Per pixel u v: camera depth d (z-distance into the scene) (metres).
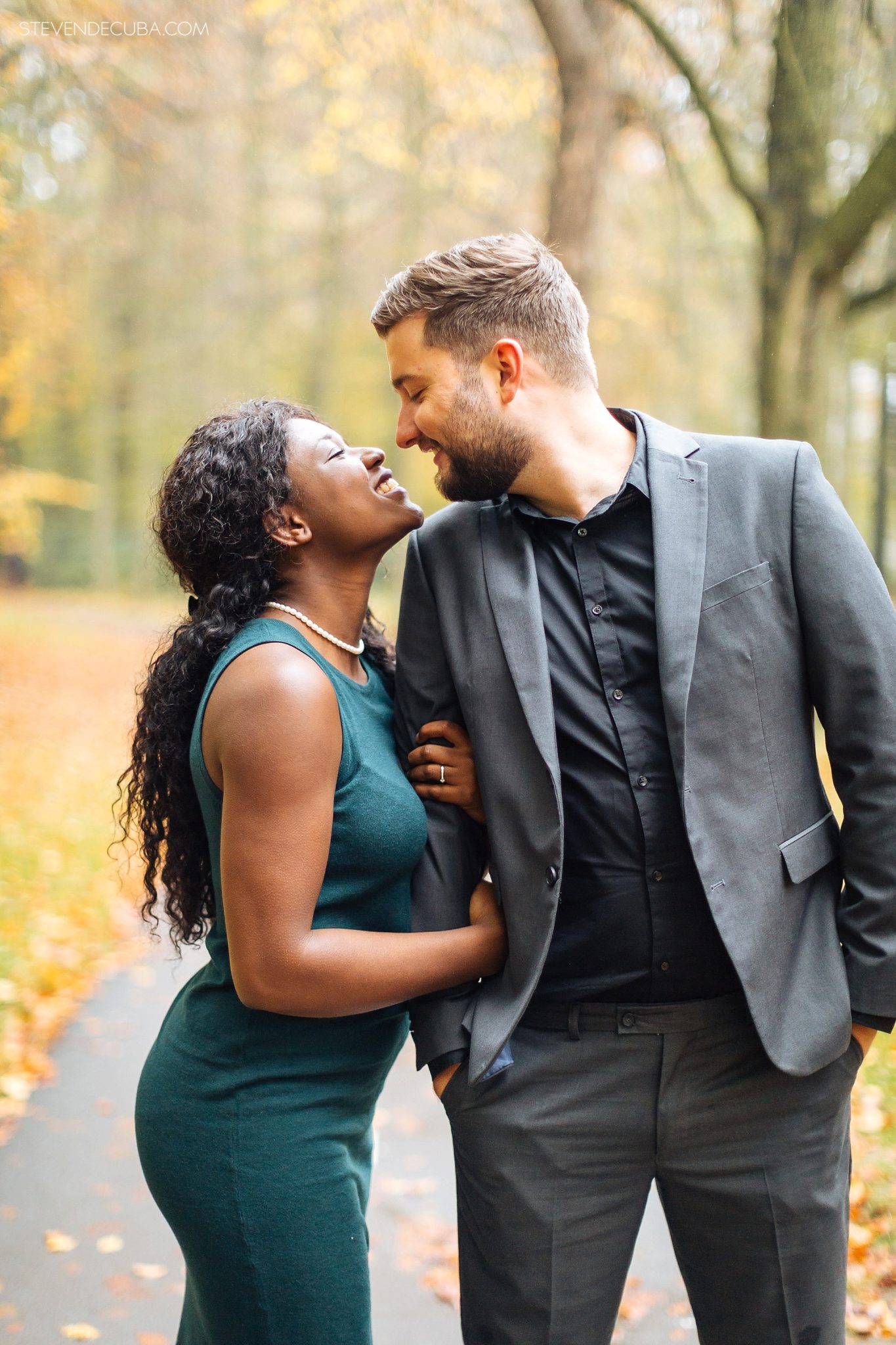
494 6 10.78
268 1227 1.76
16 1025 4.43
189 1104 1.83
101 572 26.12
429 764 2.00
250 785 1.72
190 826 2.03
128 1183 3.35
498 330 1.84
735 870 1.77
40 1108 3.84
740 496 1.85
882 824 1.78
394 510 1.99
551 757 1.80
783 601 1.82
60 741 10.75
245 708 1.74
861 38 5.40
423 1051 1.93
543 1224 1.86
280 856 1.72
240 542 1.94
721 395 17.33
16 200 9.58
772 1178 1.81
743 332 14.51
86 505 25.72
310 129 14.38
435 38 11.25
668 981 1.83
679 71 6.75
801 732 1.85
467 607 1.95
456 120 12.85
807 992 1.80
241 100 12.58
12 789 8.51
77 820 7.81
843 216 5.46
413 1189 3.39
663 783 1.80
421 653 2.04
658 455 1.87
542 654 1.84
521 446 1.86
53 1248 3.01
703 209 9.52
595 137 8.73
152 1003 4.87
